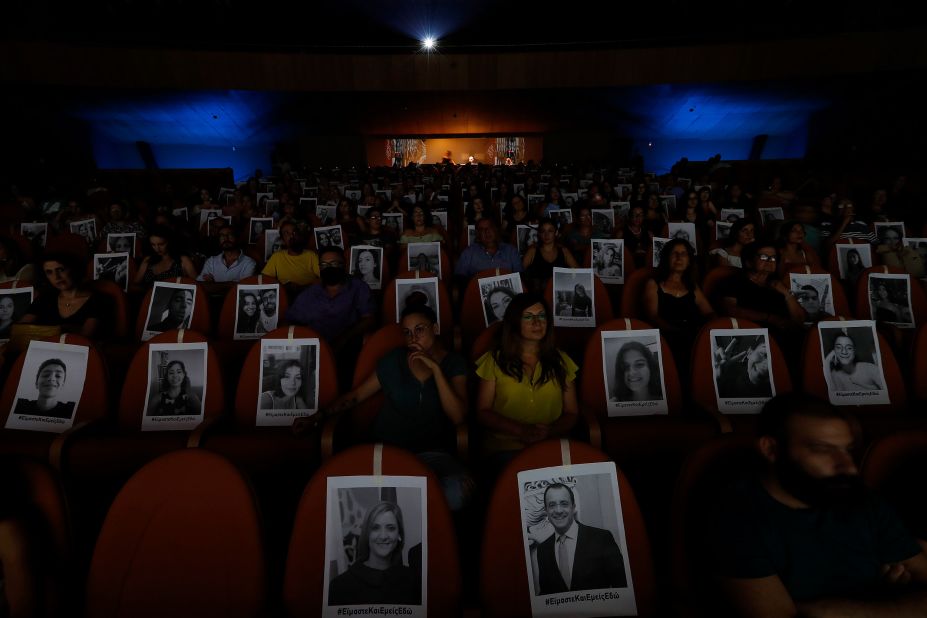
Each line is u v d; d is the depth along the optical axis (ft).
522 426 8.40
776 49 52.80
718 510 5.38
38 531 5.39
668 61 55.47
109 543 5.52
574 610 5.54
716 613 5.49
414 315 8.71
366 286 14.35
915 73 50.67
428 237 22.71
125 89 54.24
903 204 32.76
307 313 13.69
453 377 9.00
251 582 5.57
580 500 5.79
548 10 61.11
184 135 65.05
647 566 5.69
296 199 36.76
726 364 9.99
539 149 81.56
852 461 4.90
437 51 57.41
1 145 53.62
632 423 8.94
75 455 8.46
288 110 63.05
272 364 9.70
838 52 51.44
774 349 10.00
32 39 49.85
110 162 65.21
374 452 5.74
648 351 9.95
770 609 4.93
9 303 13.66
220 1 57.00
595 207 30.91
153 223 27.17
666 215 31.40
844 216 20.79
